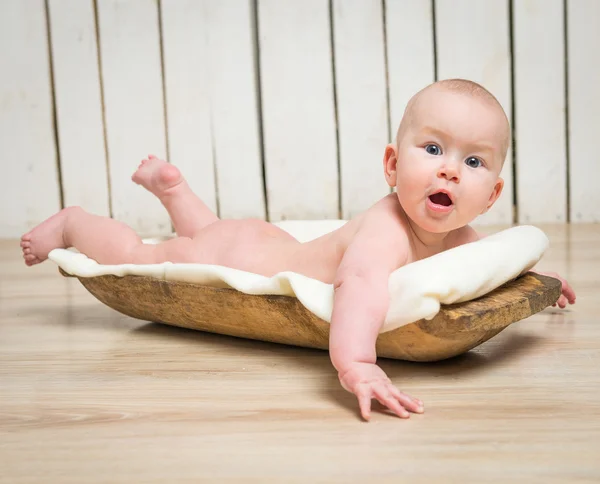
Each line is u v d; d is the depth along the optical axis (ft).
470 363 3.37
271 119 8.03
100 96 8.04
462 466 2.35
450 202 3.15
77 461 2.45
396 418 2.75
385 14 7.83
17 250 7.38
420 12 7.82
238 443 2.56
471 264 3.03
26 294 5.22
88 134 8.11
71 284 5.57
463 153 3.09
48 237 4.28
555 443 2.51
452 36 7.86
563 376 3.18
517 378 3.16
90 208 8.23
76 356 3.65
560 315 4.23
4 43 7.99
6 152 8.20
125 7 7.87
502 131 3.14
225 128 8.05
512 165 8.18
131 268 3.76
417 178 3.09
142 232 8.21
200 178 8.14
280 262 3.58
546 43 7.88
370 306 2.91
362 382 2.76
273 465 2.39
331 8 7.83
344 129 8.04
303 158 8.09
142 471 2.37
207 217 4.37
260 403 2.93
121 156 8.13
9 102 8.10
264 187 8.19
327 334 3.27
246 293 3.36
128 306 3.99
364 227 3.24
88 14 7.90
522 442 2.52
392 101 7.98
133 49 7.95
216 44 7.92
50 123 8.12
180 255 3.90
